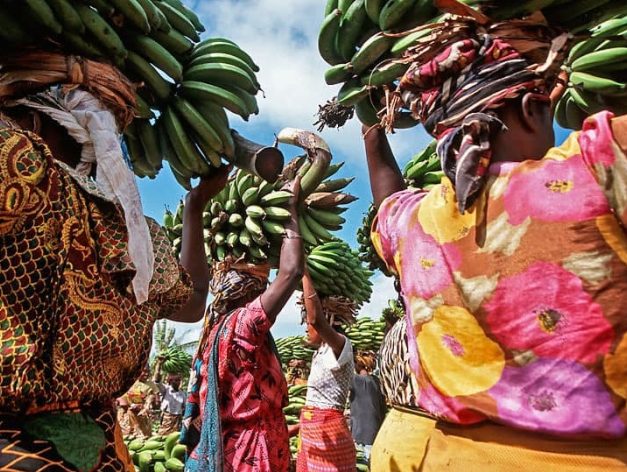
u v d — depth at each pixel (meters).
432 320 1.18
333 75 1.91
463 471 1.08
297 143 2.59
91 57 1.57
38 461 1.09
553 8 1.51
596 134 0.99
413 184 2.51
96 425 1.26
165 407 9.23
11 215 1.10
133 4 1.64
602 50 1.81
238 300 2.96
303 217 2.91
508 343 1.04
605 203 0.98
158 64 1.83
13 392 1.09
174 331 16.36
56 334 1.17
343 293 4.39
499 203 1.08
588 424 0.95
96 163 1.37
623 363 0.95
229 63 2.04
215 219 2.95
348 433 3.99
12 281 1.13
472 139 1.11
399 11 1.66
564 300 0.98
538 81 1.13
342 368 3.97
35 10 1.40
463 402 1.09
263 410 2.61
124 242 1.31
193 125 1.93
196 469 2.53
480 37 1.20
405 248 1.29
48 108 1.34
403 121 1.82
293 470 4.79
